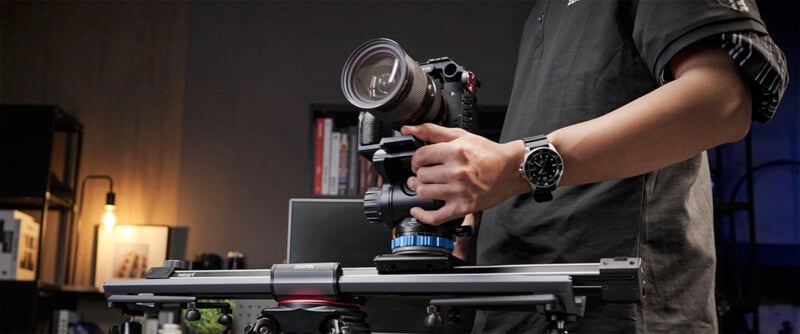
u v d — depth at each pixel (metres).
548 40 1.15
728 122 0.87
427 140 0.87
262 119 4.00
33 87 4.06
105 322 3.78
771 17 3.80
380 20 4.04
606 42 1.04
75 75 4.07
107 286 0.93
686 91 0.86
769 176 3.65
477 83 0.99
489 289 0.80
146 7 4.13
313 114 3.57
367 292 0.85
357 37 4.04
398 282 0.83
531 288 0.79
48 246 3.87
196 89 4.04
